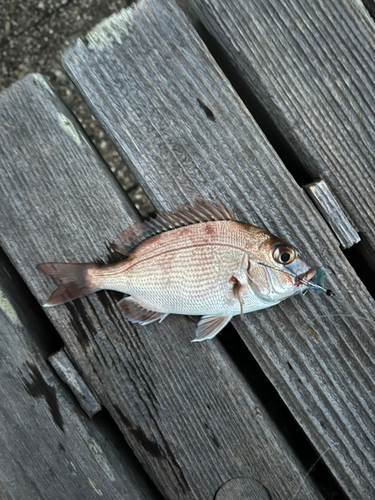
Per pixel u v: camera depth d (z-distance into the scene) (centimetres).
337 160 30
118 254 30
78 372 30
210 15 29
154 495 31
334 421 30
